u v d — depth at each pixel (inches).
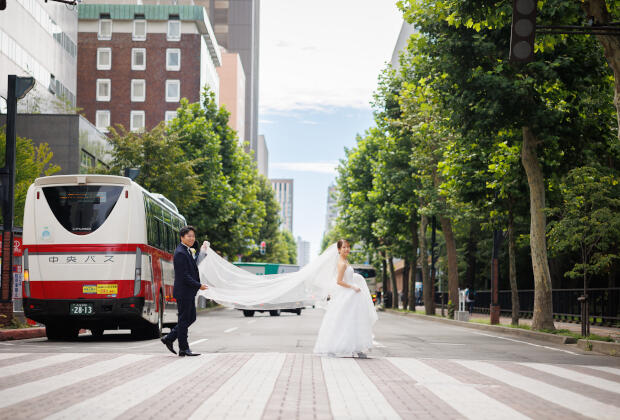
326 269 455.5
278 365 396.8
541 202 850.8
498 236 1093.1
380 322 1184.8
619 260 1012.5
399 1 830.5
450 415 245.0
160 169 1369.3
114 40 2878.9
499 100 763.4
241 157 2026.3
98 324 657.0
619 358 533.0
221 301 482.3
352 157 2101.4
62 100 1931.6
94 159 1694.1
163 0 3346.5
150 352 478.0
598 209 715.4
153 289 677.9
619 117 615.2
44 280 624.7
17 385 304.2
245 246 2107.5
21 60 1758.1
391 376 354.6
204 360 419.5
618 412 258.1
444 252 1926.7
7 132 681.0
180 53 2881.4
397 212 1747.0
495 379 352.5
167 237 783.1
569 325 1151.0
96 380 322.7
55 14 2047.2
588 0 606.9
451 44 782.5
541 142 847.7
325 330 450.0
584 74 776.3
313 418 235.5
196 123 1748.3
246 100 5969.5
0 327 678.5
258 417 235.8
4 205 678.5
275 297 474.0
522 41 434.6
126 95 2869.1
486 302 1811.0
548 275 843.4
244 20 5954.7
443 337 763.4
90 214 630.5
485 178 971.9
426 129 1291.8
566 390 316.8
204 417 234.2
